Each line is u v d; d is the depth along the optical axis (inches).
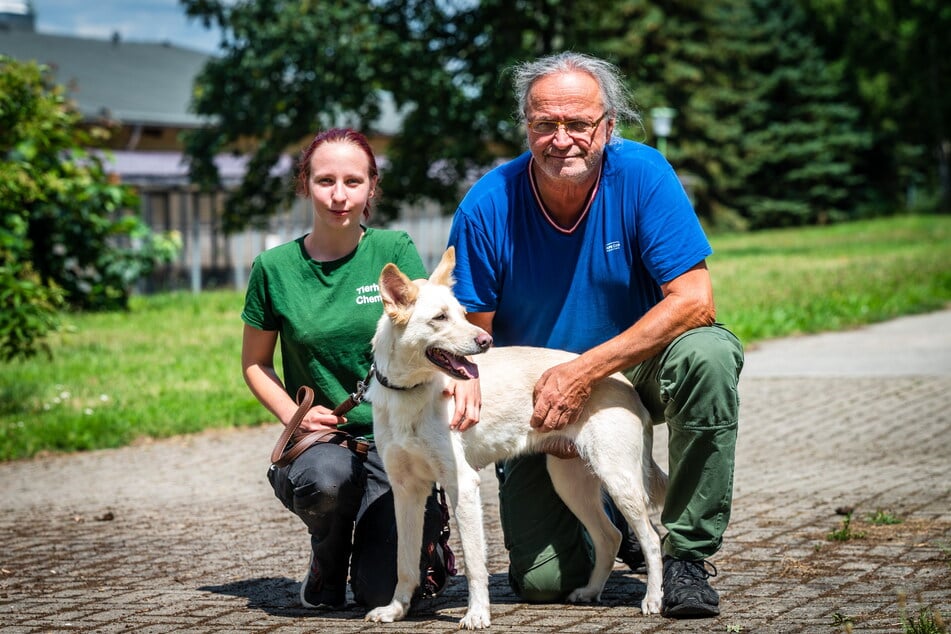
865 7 2007.9
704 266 162.9
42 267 656.4
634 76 1197.7
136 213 724.0
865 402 366.3
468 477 156.3
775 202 1862.7
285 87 941.8
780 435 319.3
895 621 144.6
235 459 309.6
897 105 2000.5
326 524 162.1
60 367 452.4
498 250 172.2
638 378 169.5
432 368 152.9
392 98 959.6
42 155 511.8
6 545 217.9
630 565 189.0
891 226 1674.5
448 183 1006.4
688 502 155.9
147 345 518.0
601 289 170.1
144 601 173.0
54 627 158.6
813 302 622.5
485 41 973.2
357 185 166.4
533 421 159.0
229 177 1115.9
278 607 169.3
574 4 1028.5
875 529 201.9
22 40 1364.4
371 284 170.7
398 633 151.9
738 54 1788.9
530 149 165.2
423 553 169.0
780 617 149.5
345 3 937.5
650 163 165.8
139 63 1438.2
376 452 172.4
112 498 264.8
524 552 169.9
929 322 577.0
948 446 291.9
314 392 172.4
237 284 1061.1
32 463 316.2
